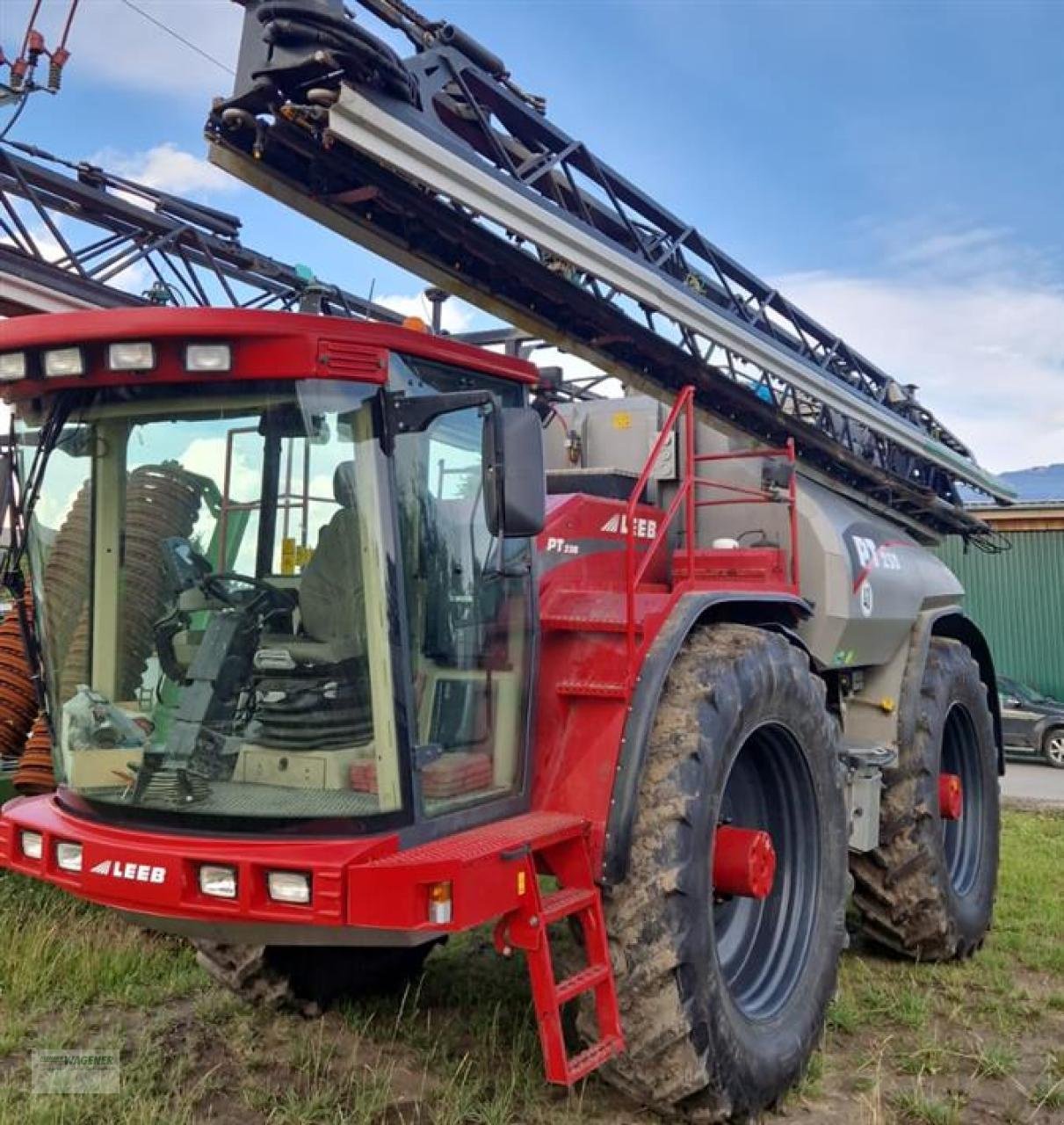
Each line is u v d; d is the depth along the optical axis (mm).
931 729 5398
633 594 3445
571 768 3434
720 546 4773
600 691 3445
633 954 3256
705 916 3357
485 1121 3371
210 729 3043
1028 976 5176
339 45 3211
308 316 2914
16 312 6027
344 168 3561
